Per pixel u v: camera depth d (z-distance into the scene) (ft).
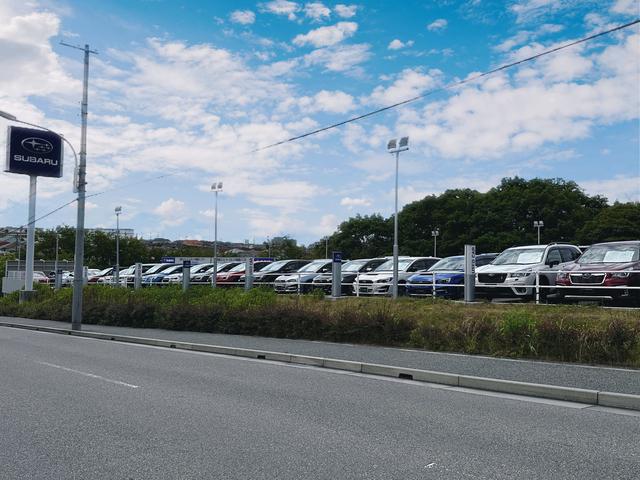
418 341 42.93
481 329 40.29
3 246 420.77
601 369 32.04
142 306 68.85
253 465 17.04
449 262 70.85
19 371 34.88
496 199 250.98
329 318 49.42
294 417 22.94
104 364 38.27
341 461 17.42
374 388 29.55
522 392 28.04
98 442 19.39
